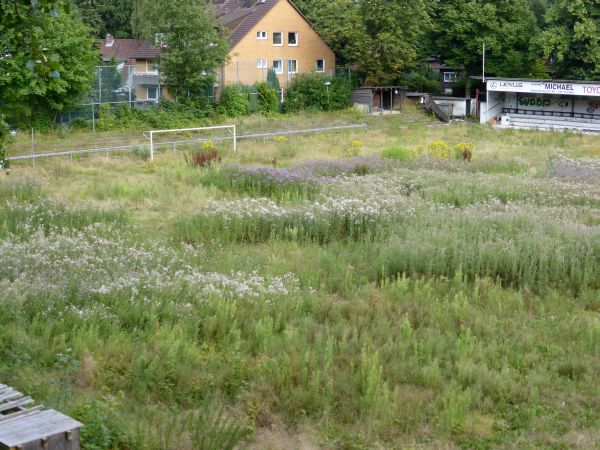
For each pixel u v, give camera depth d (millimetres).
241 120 50938
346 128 46625
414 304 13164
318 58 61562
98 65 51938
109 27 71062
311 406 9211
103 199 22953
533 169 28469
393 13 58094
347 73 61562
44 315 11195
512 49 60500
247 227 18562
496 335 11891
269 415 8953
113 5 70562
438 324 12258
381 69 58844
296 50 60438
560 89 49688
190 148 36219
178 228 18641
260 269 15414
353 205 19406
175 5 49594
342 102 59062
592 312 13367
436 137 43531
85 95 46875
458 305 12891
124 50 61875
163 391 9336
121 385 9430
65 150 35438
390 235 17688
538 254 15422
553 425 9117
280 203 21812
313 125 49281
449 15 58625
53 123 44344
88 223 18516
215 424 7938
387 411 9008
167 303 12234
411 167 28500
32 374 9109
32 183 23188
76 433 6496
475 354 10922
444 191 22812
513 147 37812
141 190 24031
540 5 73438
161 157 32531
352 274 15211
